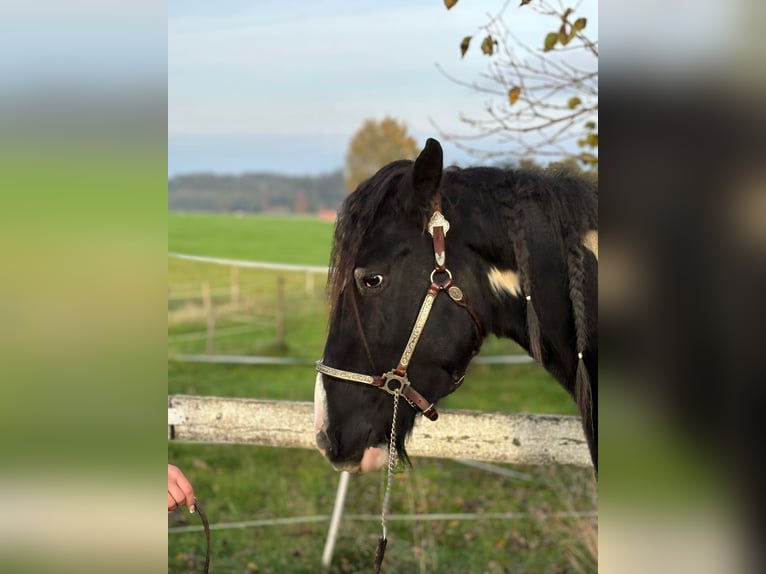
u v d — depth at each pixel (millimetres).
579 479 4684
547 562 4004
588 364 1890
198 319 12773
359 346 1947
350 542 4355
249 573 3961
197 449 6176
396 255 1910
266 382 8914
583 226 1913
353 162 29031
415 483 5344
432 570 3982
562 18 2863
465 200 1981
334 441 1996
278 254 21094
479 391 8414
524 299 1963
